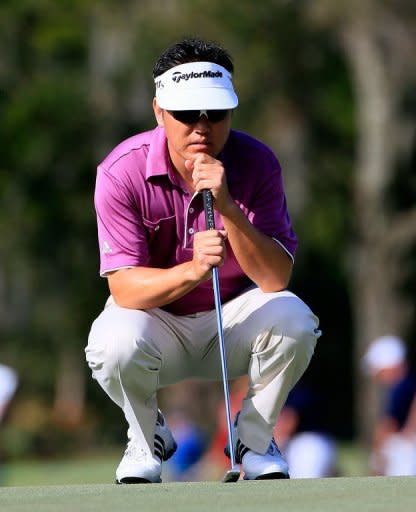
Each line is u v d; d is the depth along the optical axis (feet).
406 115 256.32
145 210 54.19
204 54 53.16
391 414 118.73
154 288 52.95
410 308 268.41
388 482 48.57
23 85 282.15
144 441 55.52
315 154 269.23
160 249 55.47
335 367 347.15
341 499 42.91
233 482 50.57
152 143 54.39
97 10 256.73
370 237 257.34
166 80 53.21
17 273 305.12
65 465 248.93
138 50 248.93
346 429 349.82
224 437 130.41
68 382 342.44
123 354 53.47
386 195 256.32
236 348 55.62
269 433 55.67
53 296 314.14
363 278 260.83
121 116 273.54
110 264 54.34
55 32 270.05
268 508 40.83
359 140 261.44
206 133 52.54
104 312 55.47
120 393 54.95
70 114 274.77
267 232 54.75
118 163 54.39
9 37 281.74
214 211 54.29
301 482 49.39
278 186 55.47
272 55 247.29
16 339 333.42
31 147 281.95
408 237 255.09
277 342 54.29
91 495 46.55
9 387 108.88
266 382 55.47
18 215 293.64
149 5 247.29
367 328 259.60
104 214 54.49
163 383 57.88
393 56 249.14
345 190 277.23
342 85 268.00
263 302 55.01
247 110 253.85
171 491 47.16
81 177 290.35
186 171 53.88
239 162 54.80
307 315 54.60
